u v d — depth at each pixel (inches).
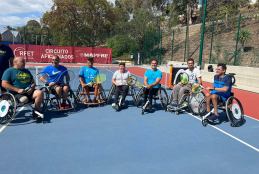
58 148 125.9
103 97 225.6
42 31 1039.6
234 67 471.8
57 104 203.9
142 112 196.9
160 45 806.5
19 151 121.3
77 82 388.8
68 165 108.0
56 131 151.6
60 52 729.0
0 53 186.9
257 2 1036.5
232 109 170.4
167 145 133.7
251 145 137.6
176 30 1013.2
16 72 165.0
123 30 1042.1
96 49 757.3
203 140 143.0
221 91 170.2
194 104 197.2
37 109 169.5
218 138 147.3
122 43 1141.7
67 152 121.3
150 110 213.6
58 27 919.0
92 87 216.8
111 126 164.4
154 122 176.9
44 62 717.9
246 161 116.9
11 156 115.5
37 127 158.4
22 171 102.0
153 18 1034.1
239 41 604.1
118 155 119.3
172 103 203.9
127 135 147.6
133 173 102.5
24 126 159.6
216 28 868.0
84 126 162.9
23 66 167.5
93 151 123.2
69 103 213.8
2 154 117.4
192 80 204.4
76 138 140.4
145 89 203.2
